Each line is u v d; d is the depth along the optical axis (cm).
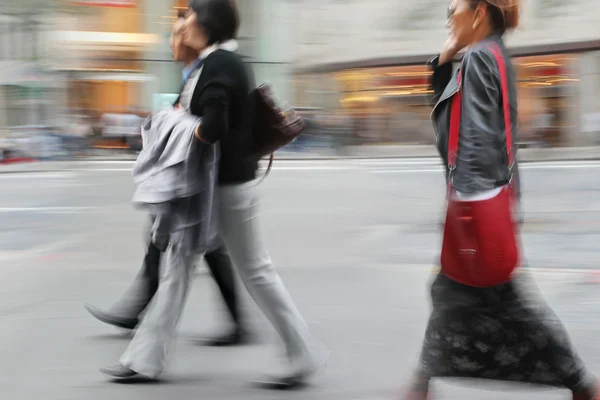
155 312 409
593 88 3044
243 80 391
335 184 1758
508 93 290
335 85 3625
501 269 286
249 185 399
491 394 392
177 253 399
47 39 3466
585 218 1084
